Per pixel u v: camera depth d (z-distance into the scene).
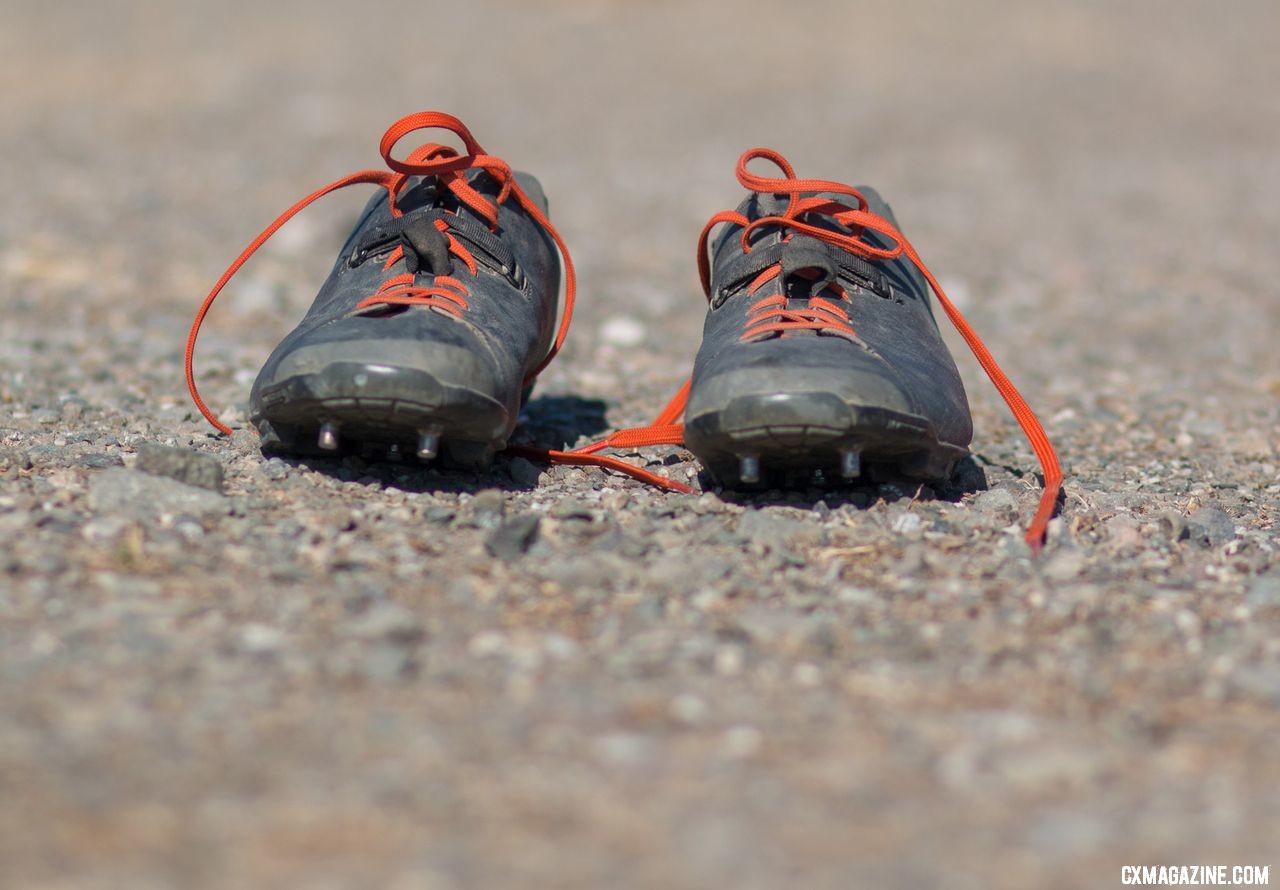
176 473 1.74
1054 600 1.68
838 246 1.80
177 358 2.09
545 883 1.53
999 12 6.11
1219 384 2.12
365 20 5.60
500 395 1.75
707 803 1.56
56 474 1.76
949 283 2.63
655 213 3.22
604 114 4.33
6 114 4.09
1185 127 4.37
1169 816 1.56
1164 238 3.06
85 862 1.53
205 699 1.60
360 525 1.72
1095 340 2.26
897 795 1.57
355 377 1.72
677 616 1.67
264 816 1.55
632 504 1.77
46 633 1.63
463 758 1.58
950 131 4.23
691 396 1.75
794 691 1.62
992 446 1.93
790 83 4.84
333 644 1.63
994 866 1.54
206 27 5.39
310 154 3.74
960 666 1.63
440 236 1.78
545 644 1.64
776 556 1.71
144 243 2.77
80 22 5.39
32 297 2.30
